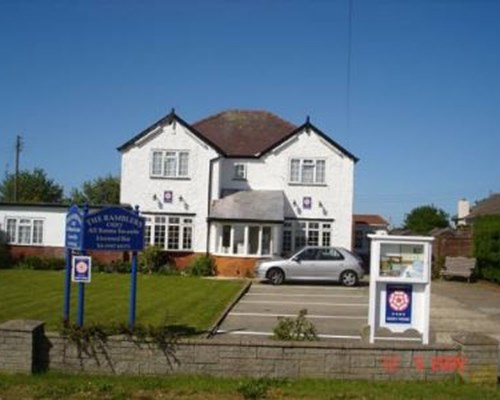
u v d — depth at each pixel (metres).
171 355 9.70
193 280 27.36
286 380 9.50
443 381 9.69
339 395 8.90
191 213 33.28
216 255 32.16
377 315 11.12
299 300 21.53
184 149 33.41
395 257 11.14
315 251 27.69
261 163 34.75
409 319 11.11
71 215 11.31
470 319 17.77
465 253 33.94
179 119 33.44
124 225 11.37
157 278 27.84
